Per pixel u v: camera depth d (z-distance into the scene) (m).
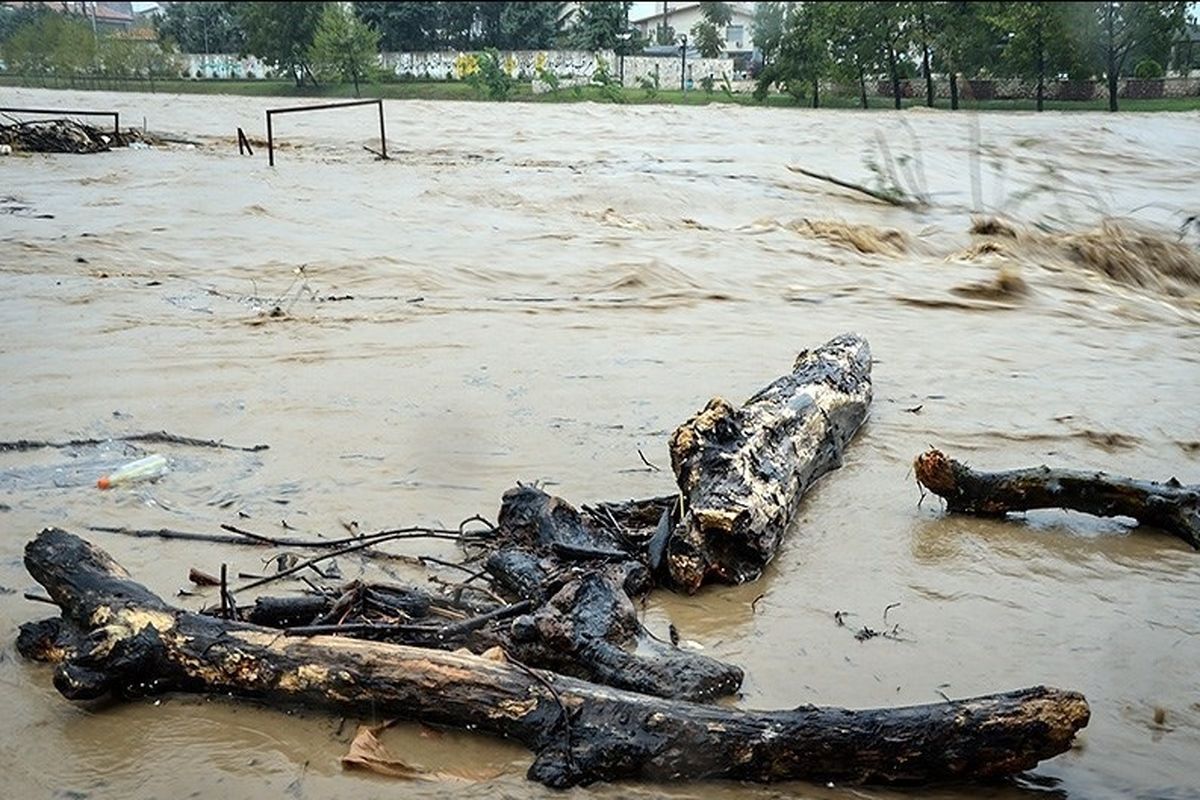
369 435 6.78
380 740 3.83
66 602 4.26
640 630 4.38
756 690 4.17
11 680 4.20
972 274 12.70
